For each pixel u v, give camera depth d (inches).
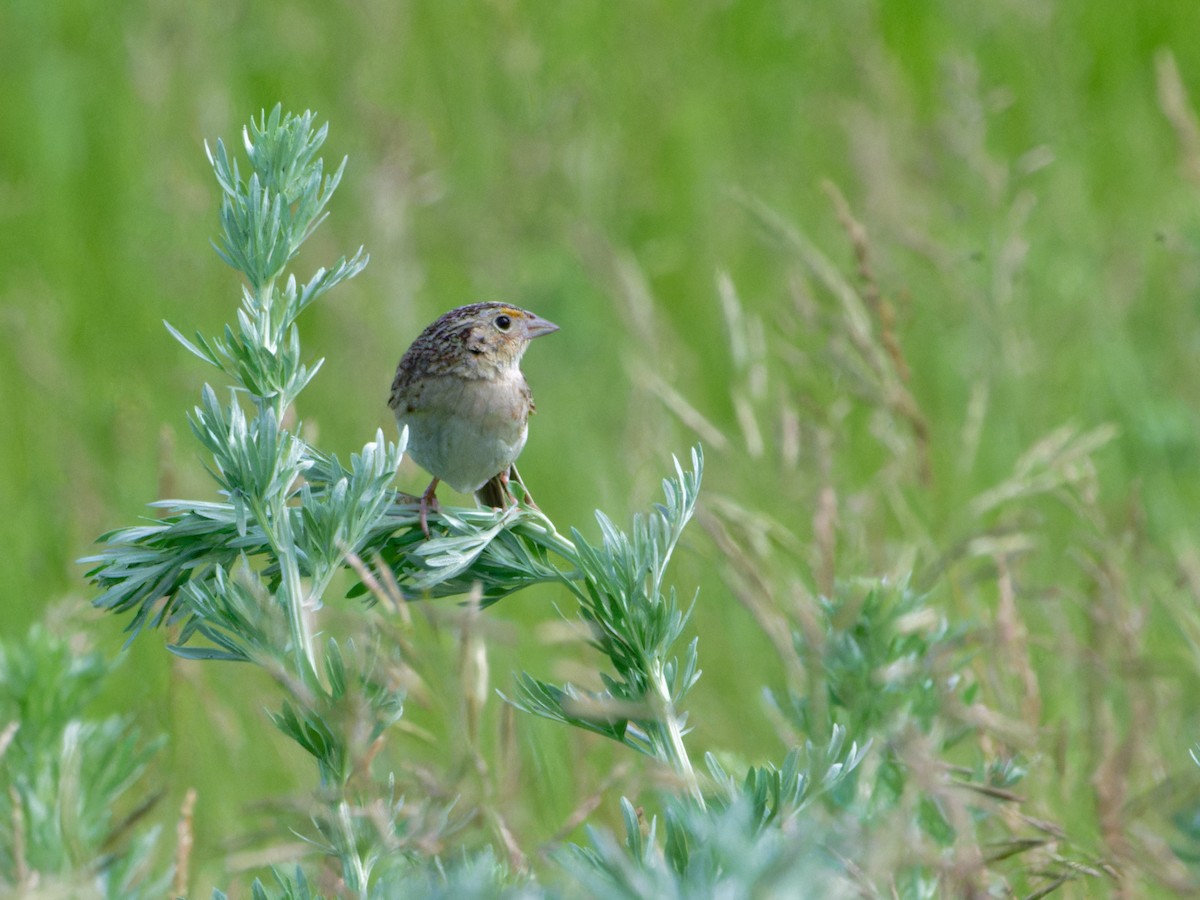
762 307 515.5
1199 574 291.7
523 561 173.5
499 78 605.3
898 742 159.8
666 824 140.4
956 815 151.2
